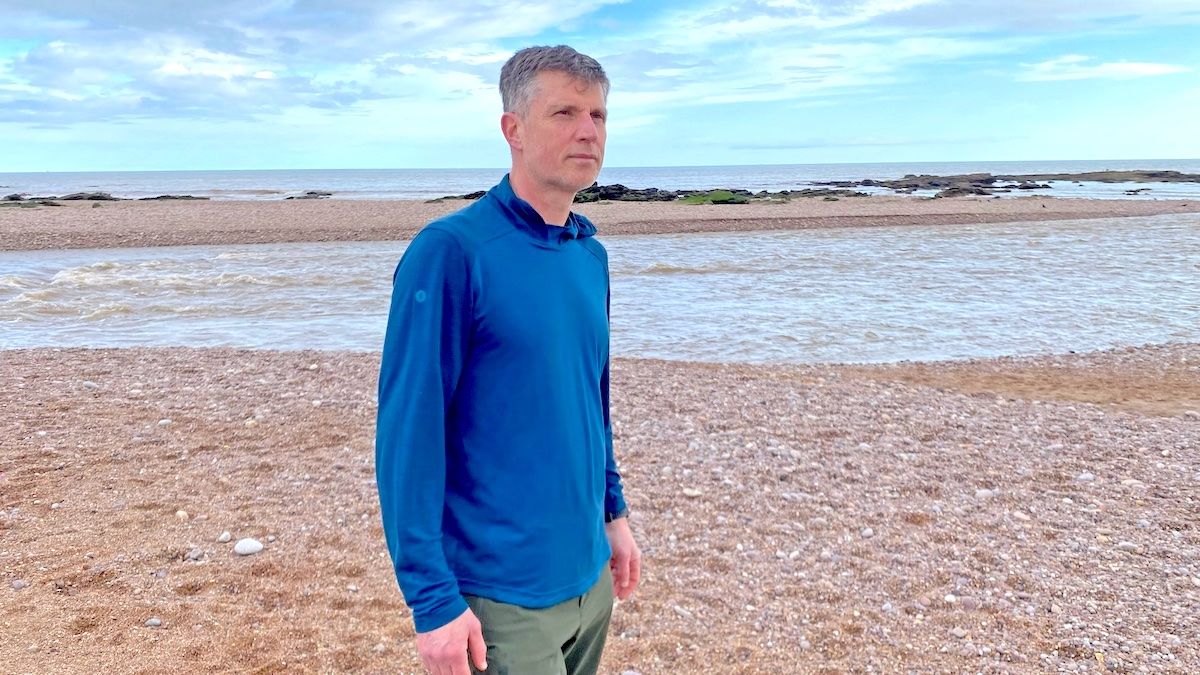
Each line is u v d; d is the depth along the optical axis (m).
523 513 1.92
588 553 2.04
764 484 6.48
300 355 11.27
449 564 1.93
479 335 1.86
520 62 1.96
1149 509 6.01
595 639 2.25
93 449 7.13
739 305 16.20
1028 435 7.91
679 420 8.26
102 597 4.44
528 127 1.94
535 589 1.93
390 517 1.79
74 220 33.12
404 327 1.79
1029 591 4.72
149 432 7.68
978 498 6.21
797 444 7.53
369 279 19.27
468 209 1.93
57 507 5.77
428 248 1.81
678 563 5.08
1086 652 4.07
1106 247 27.30
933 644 4.16
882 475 6.71
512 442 1.90
